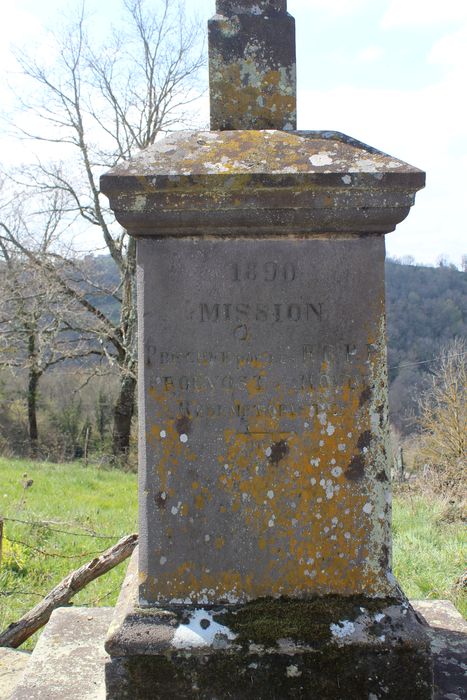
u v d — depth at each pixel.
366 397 2.57
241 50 2.79
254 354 2.56
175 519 2.57
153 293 2.54
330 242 2.55
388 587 2.58
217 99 2.79
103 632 3.14
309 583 2.58
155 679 2.40
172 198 2.44
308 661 2.40
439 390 14.62
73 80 16.69
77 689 2.62
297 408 2.56
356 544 2.58
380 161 2.46
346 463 2.57
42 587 5.09
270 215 2.48
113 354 19.27
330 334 2.56
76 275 18.50
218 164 2.44
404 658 2.42
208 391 2.56
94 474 13.23
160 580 2.57
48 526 6.95
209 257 2.54
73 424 22.80
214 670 2.40
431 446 14.38
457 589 4.61
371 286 2.56
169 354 2.55
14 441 22.08
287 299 2.55
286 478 2.57
